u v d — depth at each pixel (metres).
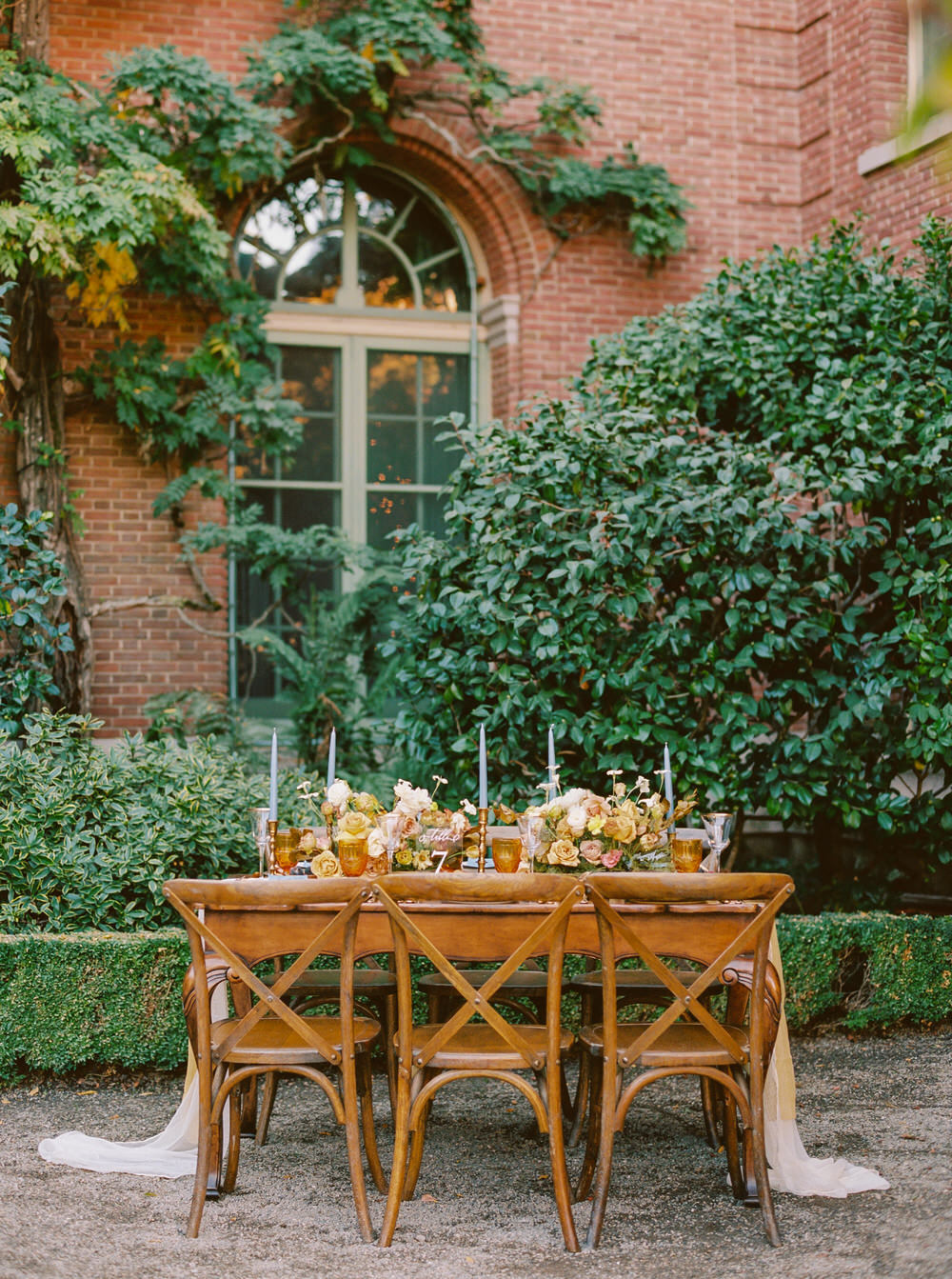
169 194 7.34
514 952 3.43
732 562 5.74
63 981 4.71
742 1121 3.77
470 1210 3.59
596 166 9.26
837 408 5.94
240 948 3.56
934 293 6.32
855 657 5.93
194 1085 3.98
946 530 5.79
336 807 4.07
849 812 5.83
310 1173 3.89
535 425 5.91
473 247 9.41
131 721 8.23
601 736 5.76
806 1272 3.12
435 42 8.44
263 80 8.20
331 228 9.23
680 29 9.45
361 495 9.18
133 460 8.31
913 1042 5.46
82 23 8.27
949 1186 3.68
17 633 6.75
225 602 8.46
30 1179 3.77
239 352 8.54
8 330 7.61
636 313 9.35
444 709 5.94
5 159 7.57
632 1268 3.17
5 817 5.19
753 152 9.57
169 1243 3.32
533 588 5.63
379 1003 4.55
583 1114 4.18
